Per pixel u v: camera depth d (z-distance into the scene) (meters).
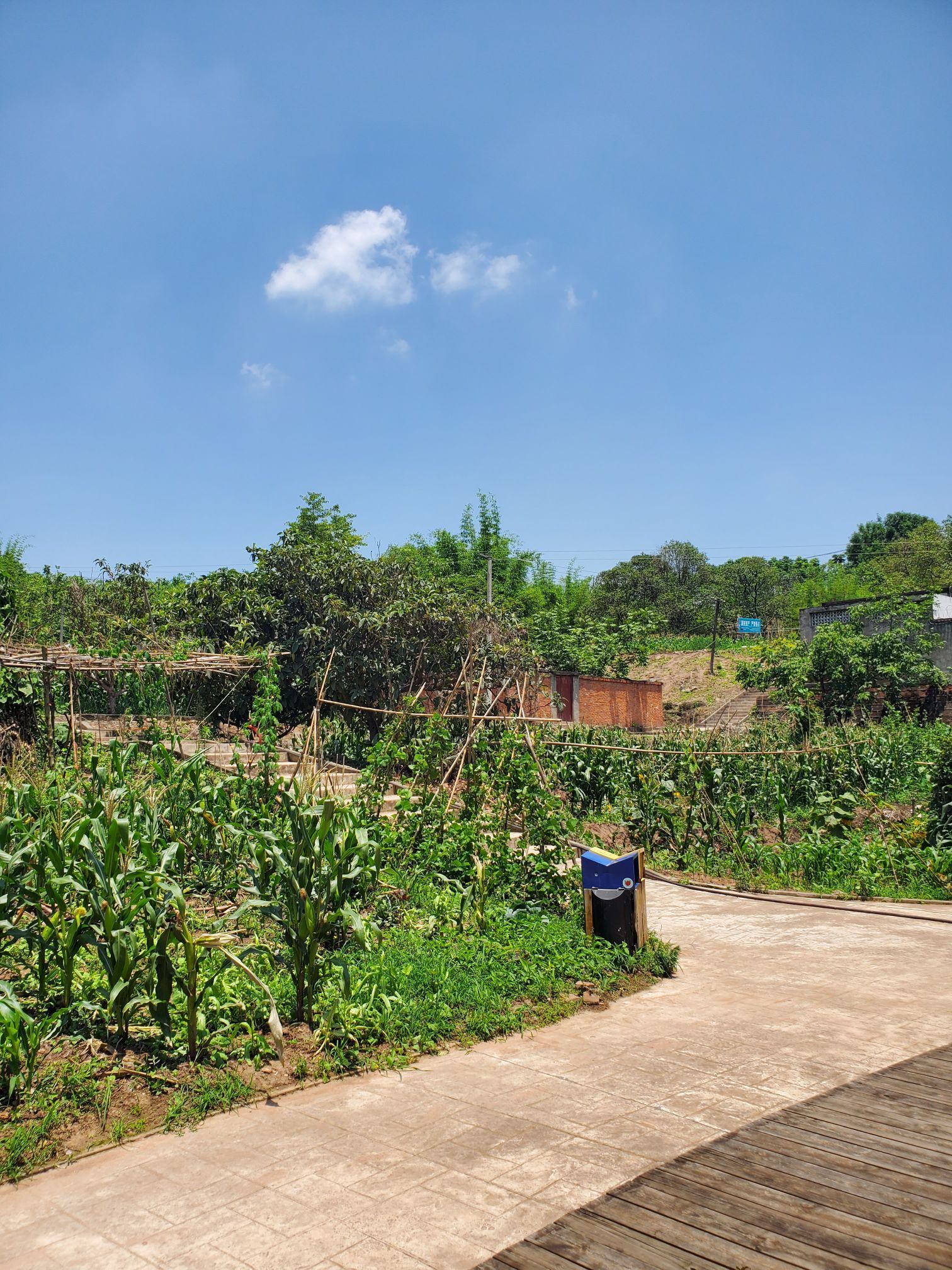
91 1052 4.70
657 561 62.44
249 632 15.14
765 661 27.33
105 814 5.41
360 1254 3.08
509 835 9.88
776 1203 3.27
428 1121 4.21
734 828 11.62
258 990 5.45
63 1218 3.37
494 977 6.17
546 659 29.66
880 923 8.75
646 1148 3.83
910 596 27.00
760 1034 5.36
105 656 11.61
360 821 6.09
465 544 41.22
